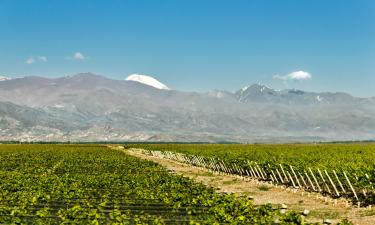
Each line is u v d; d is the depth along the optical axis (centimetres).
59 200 2767
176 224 2148
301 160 5253
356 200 3244
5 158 6906
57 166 5550
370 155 6488
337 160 5303
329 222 2305
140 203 2697
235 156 6512
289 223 2070
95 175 4322
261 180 4891
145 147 13312
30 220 2183
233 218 2188
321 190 3772
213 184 4403
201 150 9475
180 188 3341
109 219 2222
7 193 2916
